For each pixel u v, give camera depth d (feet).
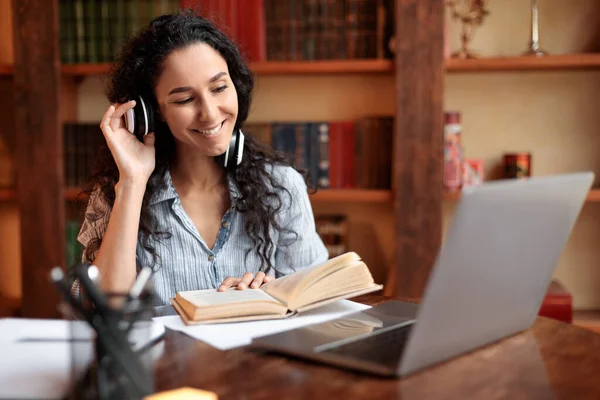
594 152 8.46
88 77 8.98
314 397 2.70
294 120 8.87
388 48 7.91
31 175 8.18
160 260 5.38
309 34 7.90
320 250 5.93
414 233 7.70
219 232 5.49
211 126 5.01
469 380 2.89
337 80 8.77
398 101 7.60
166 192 5.40
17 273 9.36
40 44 8.04
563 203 3.18
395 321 3.58
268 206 5.56
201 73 4.94
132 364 2.55
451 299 2.86
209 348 3.35
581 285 8.69
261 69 7.88
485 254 2.87
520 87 8.51
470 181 8.04
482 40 8.46
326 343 3.23
